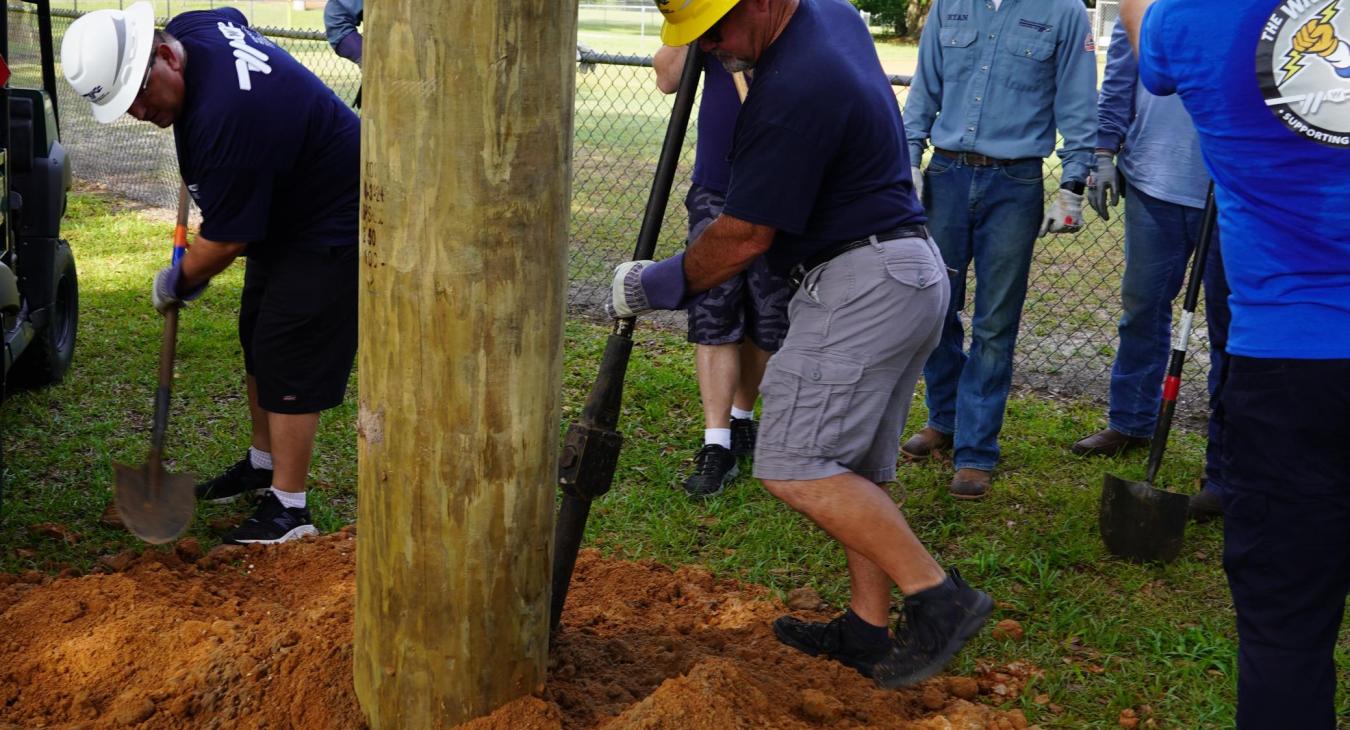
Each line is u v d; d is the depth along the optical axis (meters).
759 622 3.55
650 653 3.21
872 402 2.94
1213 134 2.45
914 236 2.95
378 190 2.37
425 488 2.47
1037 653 3.50
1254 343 2.42
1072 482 4.84
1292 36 2.30
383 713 2.65
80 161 11.00
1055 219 4.45
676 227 9.27
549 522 2.64
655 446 5.07
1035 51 4.44
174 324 3.74
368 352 2.47
